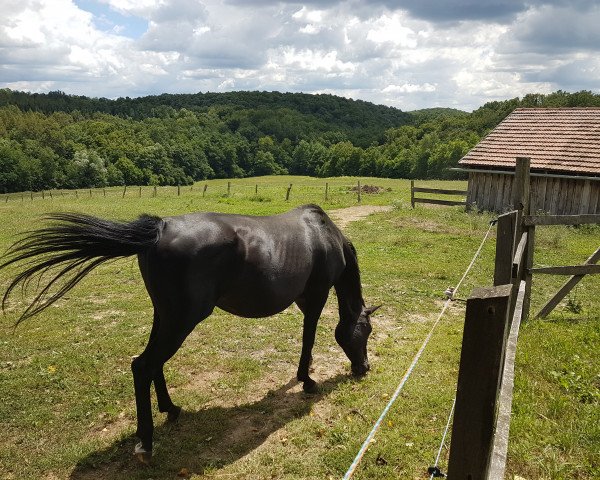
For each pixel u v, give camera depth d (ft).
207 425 14.66
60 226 12.16
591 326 21.86
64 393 16.60
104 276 34.94
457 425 6.03
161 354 12.78
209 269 13.05
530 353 18.30
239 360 19.27
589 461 12.06
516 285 19.24
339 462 12.68
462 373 5.89
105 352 20.12
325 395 16.55
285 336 22.09
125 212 78.18
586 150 63.10
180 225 13.14
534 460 12.00
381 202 83.05
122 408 15.70
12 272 36.65
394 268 35.40
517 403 14.60
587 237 50.11
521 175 21.34
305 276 15.49
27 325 23.62
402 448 13.14
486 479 6.26
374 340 21.71
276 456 13.11
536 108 76.84
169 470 12.63
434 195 98.68
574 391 15.56
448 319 24.61
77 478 12.33
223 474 12.47
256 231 14.34
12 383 17.10
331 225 16.98
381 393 16.39
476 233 48.88
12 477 12.29
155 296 12.92
